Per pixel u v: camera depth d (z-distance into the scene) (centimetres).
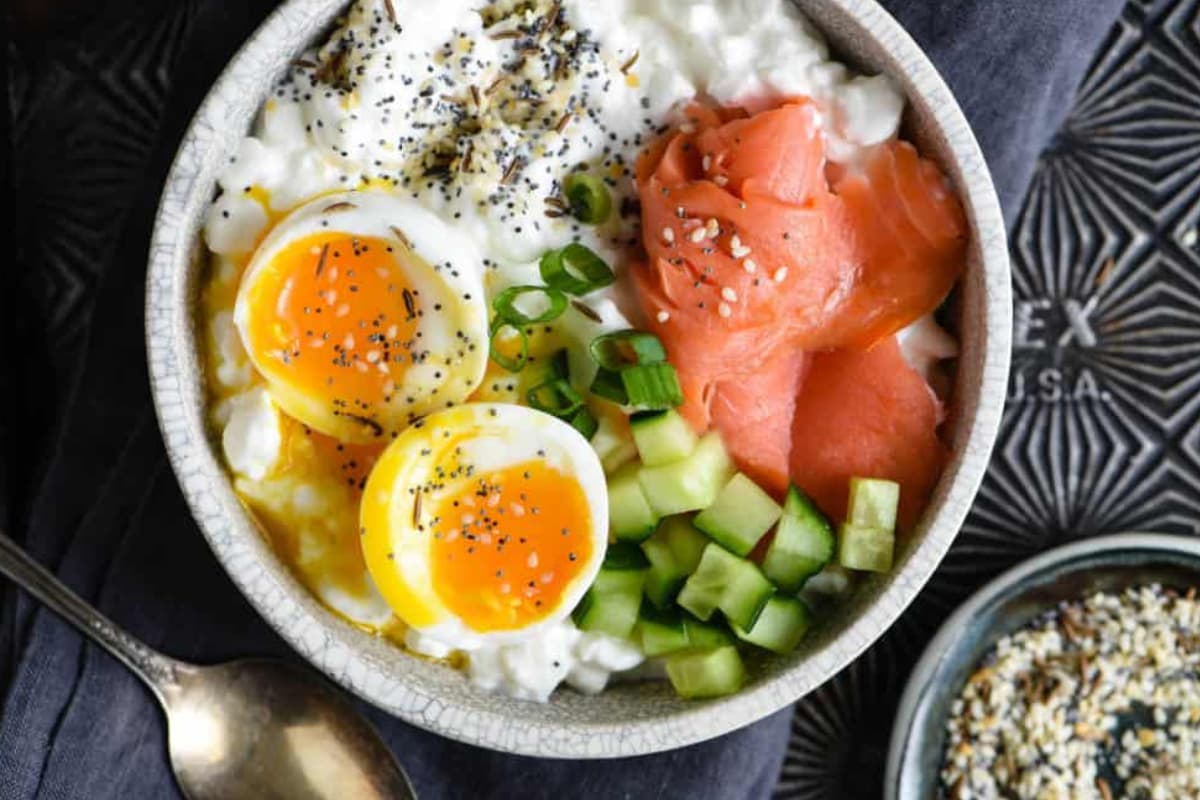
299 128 43
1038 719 53
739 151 43
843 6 43
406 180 44
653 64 44
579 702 45
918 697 51
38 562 49
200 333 44
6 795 48
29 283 52
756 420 45
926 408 45
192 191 42
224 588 49
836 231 44
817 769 53
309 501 44
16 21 51
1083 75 52
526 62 44
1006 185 51
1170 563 52
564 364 45
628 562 45
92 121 52
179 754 48
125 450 48
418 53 43
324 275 43
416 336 43
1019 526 53
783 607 45
